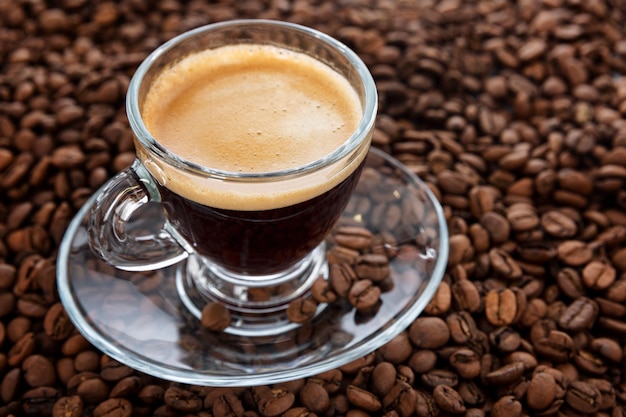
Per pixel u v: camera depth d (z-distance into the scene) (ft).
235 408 0.85
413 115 1.18
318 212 0.83
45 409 0.87
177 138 0.84
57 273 0.93
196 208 0.82
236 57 0.91
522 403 0.88
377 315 0.91
